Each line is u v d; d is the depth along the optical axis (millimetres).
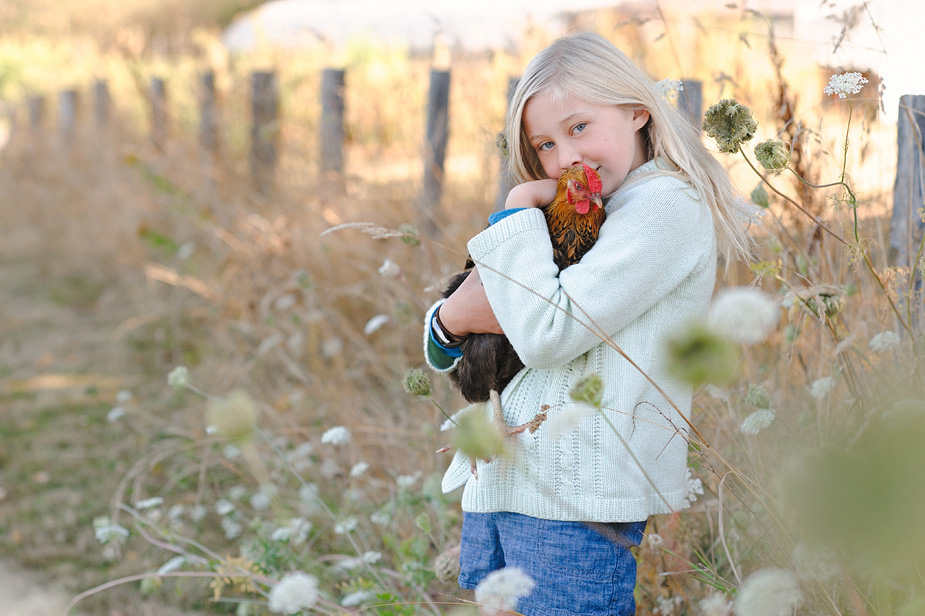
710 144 2299
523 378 1637
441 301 1807
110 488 3416
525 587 1312
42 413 4176
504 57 4344
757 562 1780
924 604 803
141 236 5465
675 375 826
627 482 1535
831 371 1811
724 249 1728
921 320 1791
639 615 1927
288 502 2951
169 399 4199
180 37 10023
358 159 4980
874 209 2240
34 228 7676
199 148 5980
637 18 2555
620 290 1474
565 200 1530
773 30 2387
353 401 3357
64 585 2746
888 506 388
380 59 6184
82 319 5625
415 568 2105
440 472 2719
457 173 4449
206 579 2736
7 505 3322
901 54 2043
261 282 4367
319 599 1996
